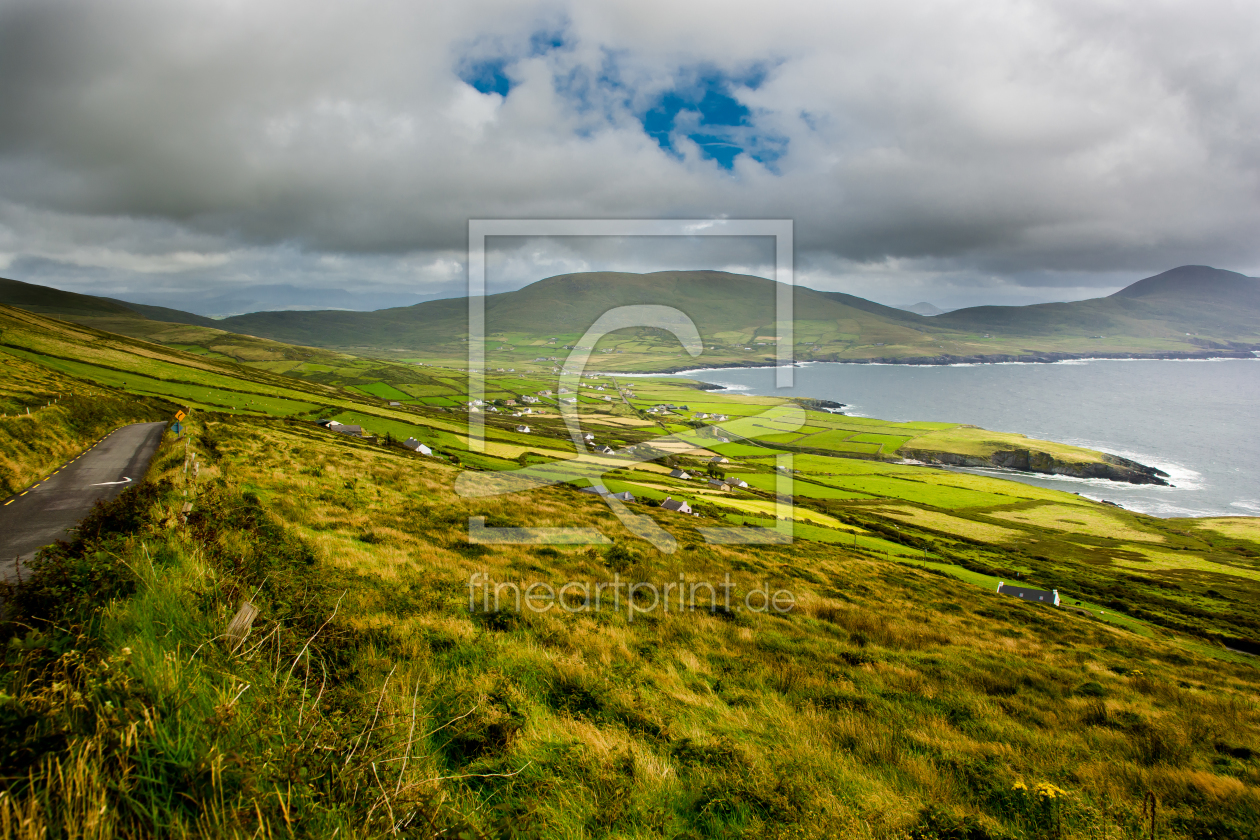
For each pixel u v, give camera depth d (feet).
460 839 13.57
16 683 13.62
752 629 48.42
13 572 44.11
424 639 30.45
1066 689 45.47
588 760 21.21
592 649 35.50
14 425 110.52
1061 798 23.89
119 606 20.47
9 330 353.92
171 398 271.49
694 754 23.82
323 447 142.31
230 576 26.94
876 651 48.47
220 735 13.34
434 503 82.53
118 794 10.99
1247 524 373.81
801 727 29.50
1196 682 61.26
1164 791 27.17
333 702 18.95
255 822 11.44
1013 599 129.59
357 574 40.01
